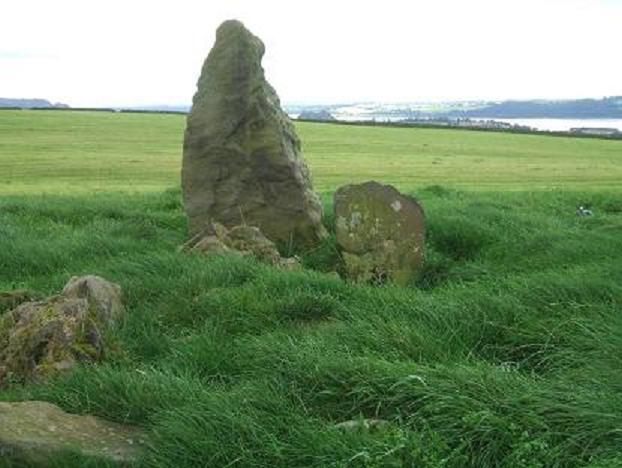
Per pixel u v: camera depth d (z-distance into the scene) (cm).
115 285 510
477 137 3869
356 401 336
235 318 458
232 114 768
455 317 425
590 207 1134
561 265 576
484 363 362
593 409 293
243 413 316
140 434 324
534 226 798
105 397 344
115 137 3284
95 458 299
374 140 3541
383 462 277
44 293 546
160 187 1672
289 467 291
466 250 738
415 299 456
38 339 405
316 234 769
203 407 321
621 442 277
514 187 1692
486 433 291
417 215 653
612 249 619
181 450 300
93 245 674
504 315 423
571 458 278
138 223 805
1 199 1159
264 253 655
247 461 293
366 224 650
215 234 676
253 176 767
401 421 309
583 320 392
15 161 2306
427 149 3119
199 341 412
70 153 2592
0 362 409
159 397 340
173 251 654
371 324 414
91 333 416
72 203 1047
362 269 643
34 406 329
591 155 2962
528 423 295
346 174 2061
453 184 1786
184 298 500
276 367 367
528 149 3228
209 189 774
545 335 398
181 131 3666
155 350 432
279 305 469
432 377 334
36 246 663
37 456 297
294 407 332
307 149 3014
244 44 773
